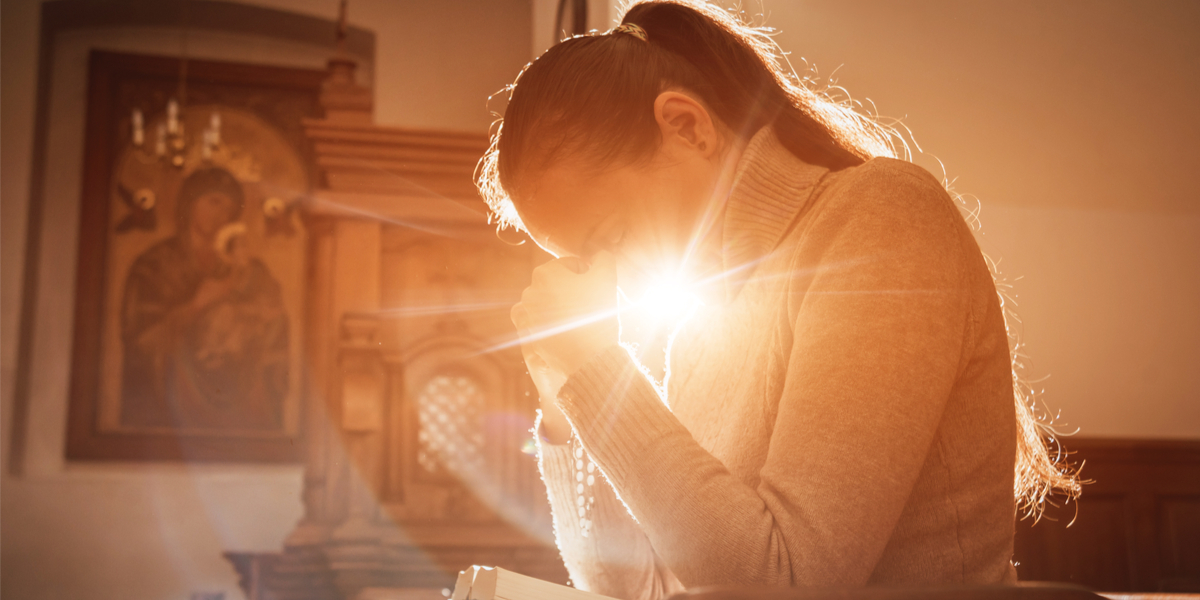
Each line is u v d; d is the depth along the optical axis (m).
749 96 0.99
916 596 0.52
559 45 0.96
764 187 0.93
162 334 5.99
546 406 1.10
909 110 4.38
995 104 4.34
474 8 6.52
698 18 1.01
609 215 0.93
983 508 0.82
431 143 4.12
